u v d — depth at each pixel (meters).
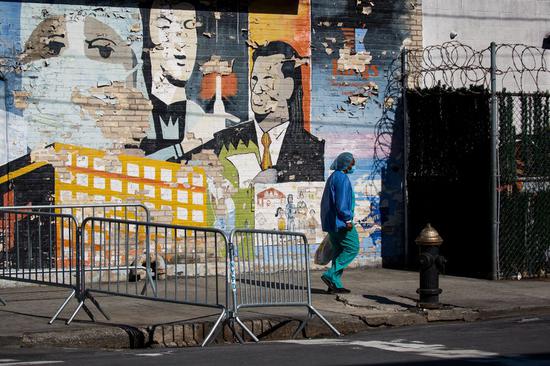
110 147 13.77
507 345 8.84
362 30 15.36
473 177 14.47
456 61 16.14
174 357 8.34
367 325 10.83
